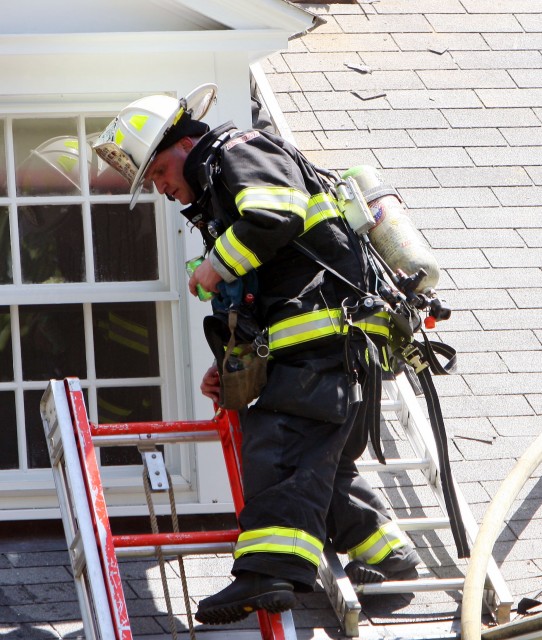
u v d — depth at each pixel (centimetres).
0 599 1465
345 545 1509
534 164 2198
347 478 1509
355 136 2184
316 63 2362
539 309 1950
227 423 1444
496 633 1356
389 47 2441
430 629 1440
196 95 1415
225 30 1741
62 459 1419
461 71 2398
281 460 1318
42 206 1734
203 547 1364
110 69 1723
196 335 1712
